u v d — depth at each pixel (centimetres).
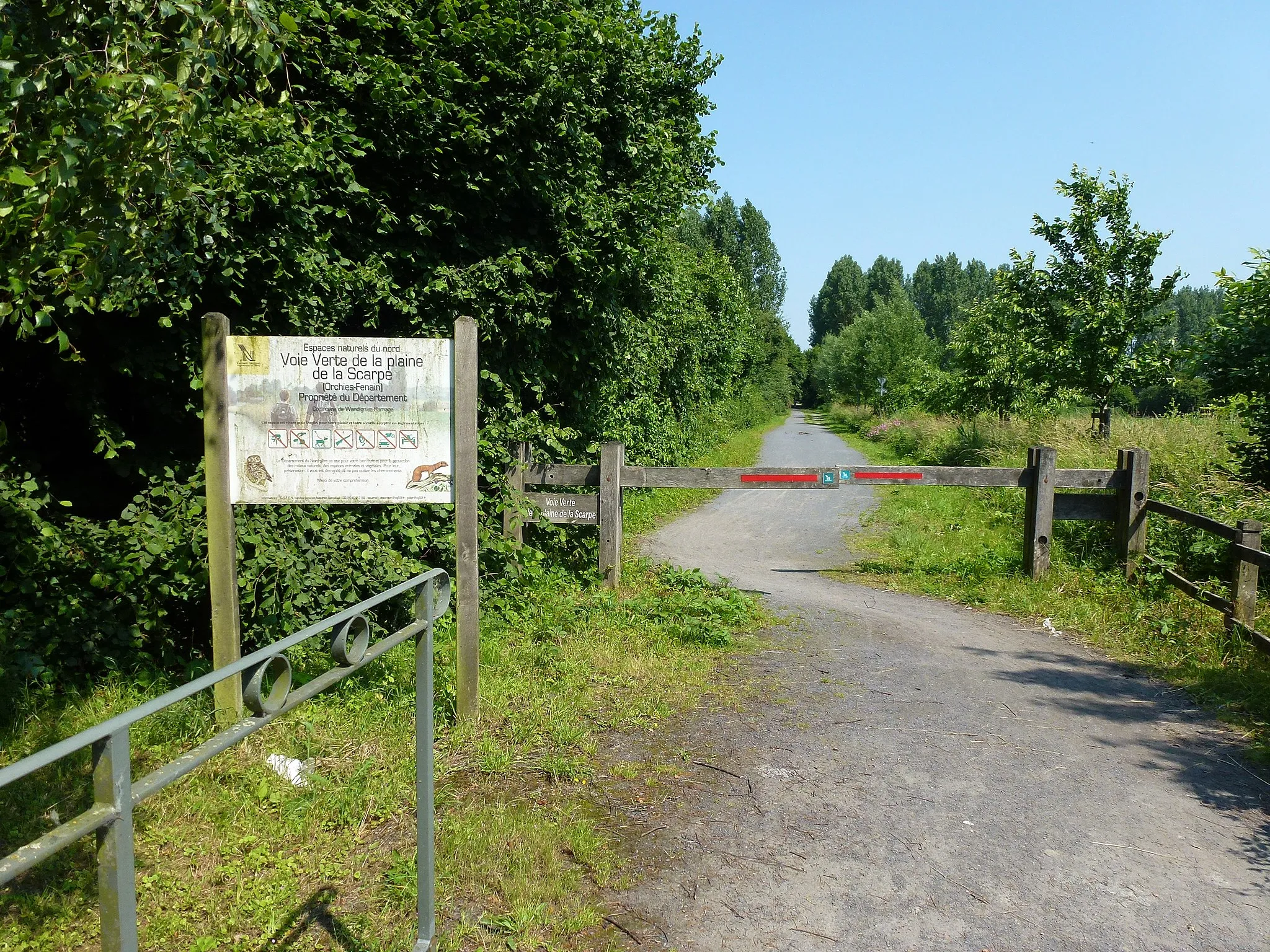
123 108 344
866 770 458
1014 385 2164
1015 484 908
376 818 388
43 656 476
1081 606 802
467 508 482
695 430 2508
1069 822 403
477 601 486
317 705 488
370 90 658
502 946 305
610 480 847
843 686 595
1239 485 945
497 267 727
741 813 408
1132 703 570
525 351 817
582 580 850
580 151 796
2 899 320
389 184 704
